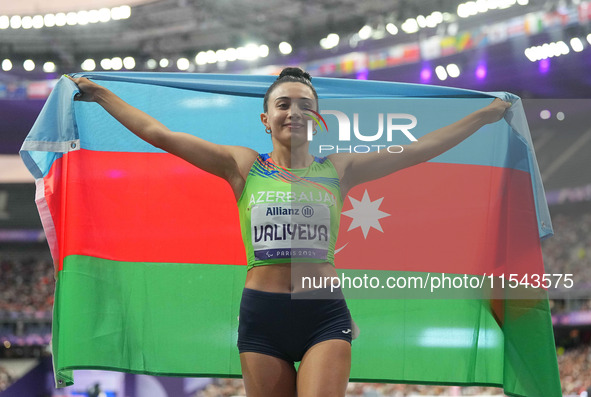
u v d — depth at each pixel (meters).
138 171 3.91
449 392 15.39
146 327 3.81
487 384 3.79
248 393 2.95
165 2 16.50
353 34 16.48
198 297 3.88
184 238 3.91
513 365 3.64
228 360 3.86
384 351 3.83
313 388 2.76
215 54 17.80
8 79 17.98
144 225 3.88
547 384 3.54
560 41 13.84
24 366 19.88
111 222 3.83
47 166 3.74
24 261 22.92
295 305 2.94
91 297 3.69
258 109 4.02
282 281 2.96
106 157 3.87
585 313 15.73
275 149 3.09
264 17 16.77
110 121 3.90
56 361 3.58
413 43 15.50
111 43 18.00
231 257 3.92
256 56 17.39
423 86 3.69
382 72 15.95
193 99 4.01
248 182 3.05
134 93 3.98
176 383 16.17
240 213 3.10
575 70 14.00
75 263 3.67
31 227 23.11
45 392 16.89
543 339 3.59
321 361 2.83
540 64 14.22
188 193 3.94
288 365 2.99
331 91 3.77
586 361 17.23
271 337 2.97
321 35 16.92
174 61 18.17
